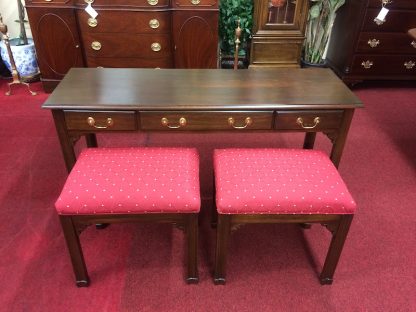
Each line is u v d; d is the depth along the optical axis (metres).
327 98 1.38
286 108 1.33
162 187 1.18
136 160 1.28
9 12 3.00
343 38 2.97
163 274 1.44
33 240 1.58
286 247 1.58
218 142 2.33
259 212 1.17
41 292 1.36
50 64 2.75
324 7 2.88
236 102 1.34
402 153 2.26
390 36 2.78
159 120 1.34
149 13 2.52
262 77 1.59
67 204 1.14
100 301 1.33
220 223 1.23
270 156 1.33
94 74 1.58
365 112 2.73
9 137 2.31
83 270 1.33
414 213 1.77
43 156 2.14
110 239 1.59
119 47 2.66
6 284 1.39
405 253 1.55
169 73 1.62
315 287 1.40
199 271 1.45
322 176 1.24
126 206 1.15
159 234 1.62
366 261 1.51
